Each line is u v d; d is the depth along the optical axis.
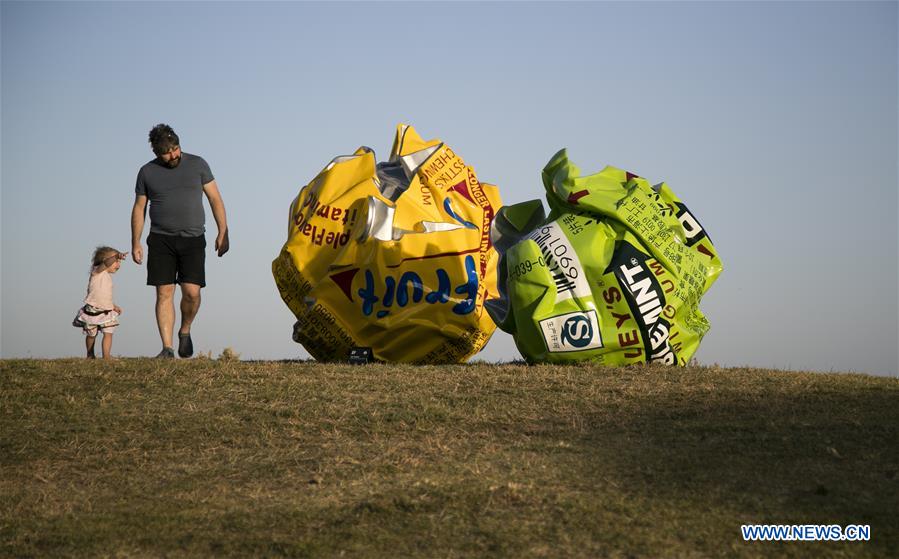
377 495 7.06
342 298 12.12
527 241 11.28
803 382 10.16
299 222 12.49
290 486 7.47
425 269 12.02
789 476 7.28
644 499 6.86
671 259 11.22
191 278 12.23
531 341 11.18
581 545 6.17
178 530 6.59
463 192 13.05
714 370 10.85
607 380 10.26
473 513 6.67
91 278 12.29
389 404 9.49
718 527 6.38
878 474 7.30
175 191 12.12
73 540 6.47
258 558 6.13
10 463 8.29
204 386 10.24
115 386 10.30
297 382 10.32
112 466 8.16
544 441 8.35
